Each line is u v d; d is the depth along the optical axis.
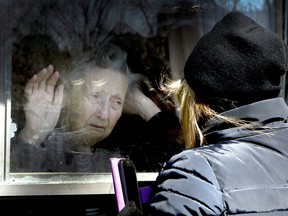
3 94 2.41
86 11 2.61
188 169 1.51
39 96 2.49
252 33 1.60
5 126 2.40
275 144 1.58
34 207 2.49
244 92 1.58
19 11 2.47
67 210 2.54
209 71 1.59
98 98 2.61
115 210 2.60
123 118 2.65
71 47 2.57
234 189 1.49
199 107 1.65
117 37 2.66
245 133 1.59
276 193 1.52
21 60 2.47
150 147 2.67
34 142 2.46
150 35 2.71
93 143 2.58
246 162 1.54
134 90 2.67
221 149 1.55
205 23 2.77
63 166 2.51
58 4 2.55
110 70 2.63
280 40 1.63
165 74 2.71
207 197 1.47
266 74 1.59
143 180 2.65
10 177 2.41
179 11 2.75
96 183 2.53
